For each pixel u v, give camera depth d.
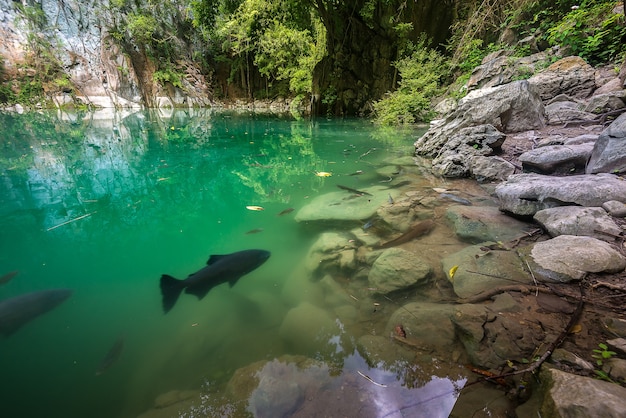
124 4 23.39
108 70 23.28
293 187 5.20
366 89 16.17
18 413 1.60
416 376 1.61
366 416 1.43
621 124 3.50
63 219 4.06
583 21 8.08
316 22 17.94
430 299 2.23
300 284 2.60
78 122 14.49
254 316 2.27
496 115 6.25
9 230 3.73
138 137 10.29
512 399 1.40
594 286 2.03
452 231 3.22
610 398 1.18
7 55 19.92
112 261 3.08
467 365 1.63
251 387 1.63
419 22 14.24
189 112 21.03
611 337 1.65
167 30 25.66
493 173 4.78
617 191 2.83
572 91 7.28
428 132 7.13
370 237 3.24
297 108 22.20
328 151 7.86
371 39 15.40
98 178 5.76
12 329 2.16
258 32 21.53
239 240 3.48
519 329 1.76
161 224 3.91
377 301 2.28
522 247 2.60
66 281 2.76
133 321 2.26
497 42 11.75
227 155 7.58
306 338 1.97
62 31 21.53
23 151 7.90
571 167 4.04
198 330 2.14
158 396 1.67
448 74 13.14
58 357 1.94
